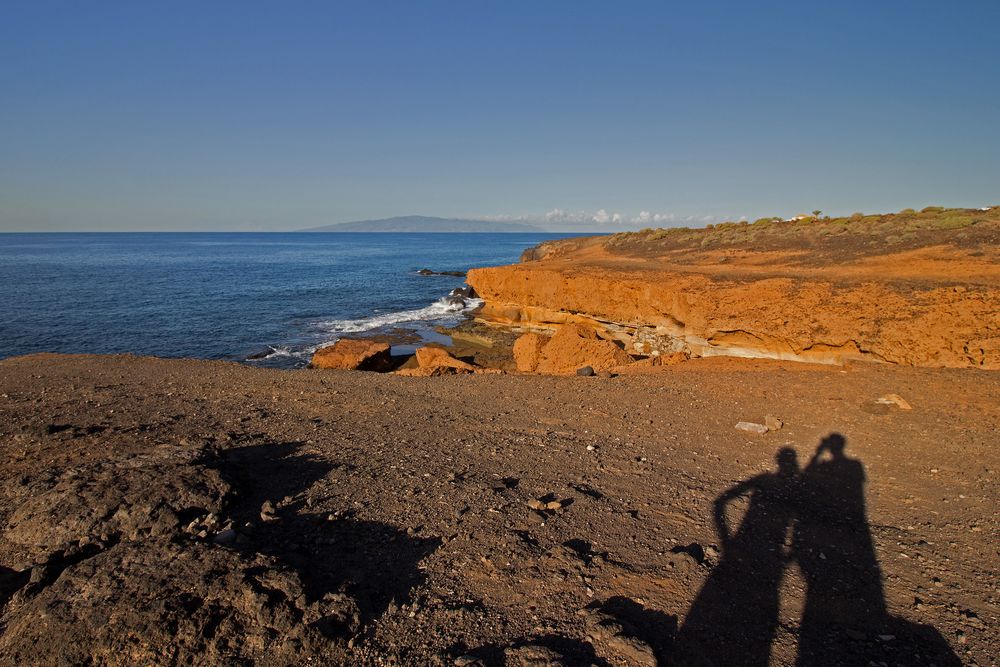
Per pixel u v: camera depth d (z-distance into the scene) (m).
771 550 4.75
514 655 3.20
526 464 6.84
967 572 4.45
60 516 4.36
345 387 12.18
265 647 3.13
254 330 31.80
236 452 7.00
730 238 33.97
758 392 10.62
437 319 36.69
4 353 24.75
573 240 59.41
